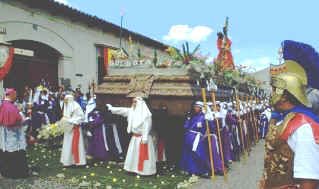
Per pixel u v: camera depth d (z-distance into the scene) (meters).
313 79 2.29
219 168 7.48
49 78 13.24
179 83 7.25
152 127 7.68
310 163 1.90
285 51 2.36
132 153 7.15
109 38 16.53
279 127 2.13
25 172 6.83
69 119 7.64
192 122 7.44
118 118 8.75
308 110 2.16
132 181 6.67
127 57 8.25
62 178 6.77
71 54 13.99
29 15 11.73
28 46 12.26
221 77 9.49
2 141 6.75
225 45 11.12
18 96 11.89
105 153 8.58
